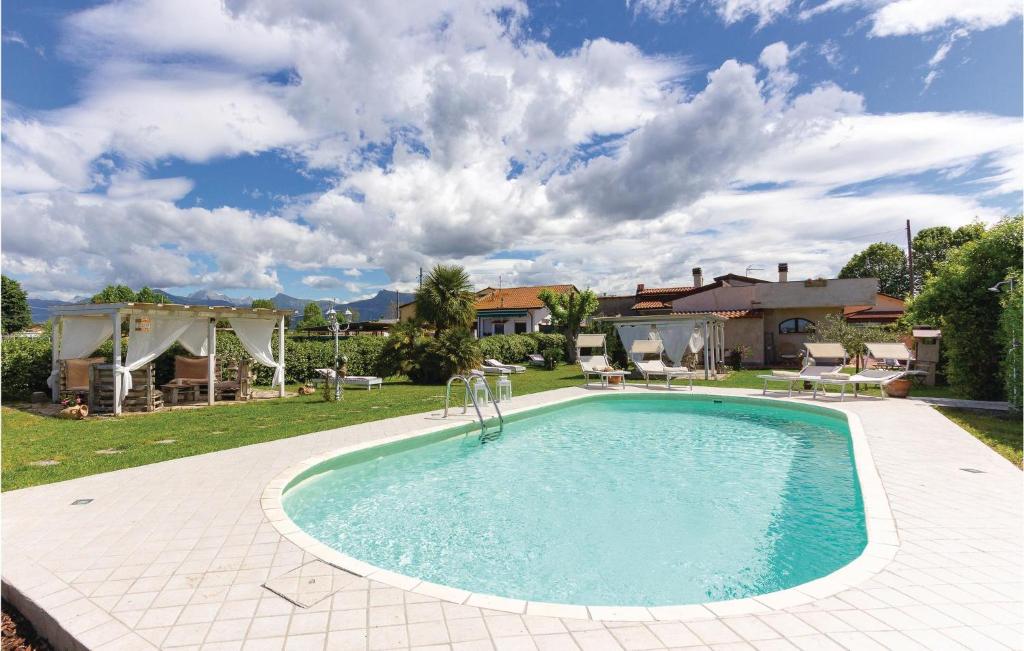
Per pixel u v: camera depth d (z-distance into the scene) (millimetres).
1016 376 9703
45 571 3623
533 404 12164
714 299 25328
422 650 2686
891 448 7074
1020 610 3025
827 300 22781
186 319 12758
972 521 4438
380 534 5375
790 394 13023
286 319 15164
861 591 3271
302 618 3006
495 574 4520
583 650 2680
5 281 45562
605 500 6410
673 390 14641
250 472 6219
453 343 18078
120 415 11125
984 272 11641
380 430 8883
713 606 3121
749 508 6094
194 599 3232
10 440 8375
